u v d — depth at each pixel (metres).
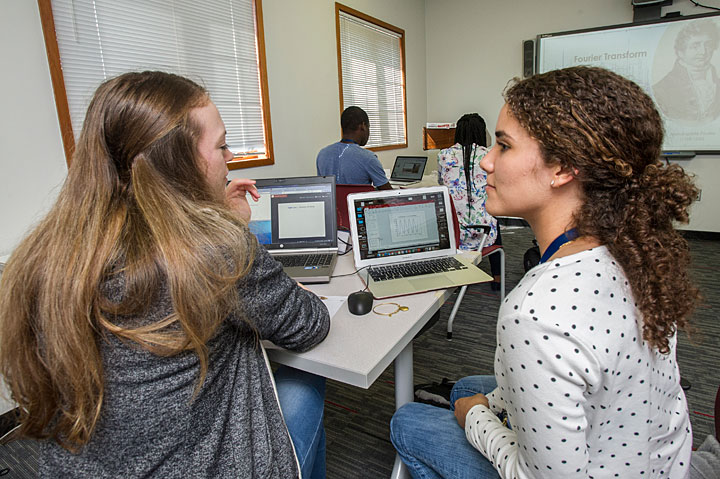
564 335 0.53
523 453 0.60
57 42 2.05
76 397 0.53
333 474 1.50
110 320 0.55
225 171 0.77
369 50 4.50
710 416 1.70
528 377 0.55
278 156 3.39
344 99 4.19
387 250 1.49
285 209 1.63
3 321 0.56
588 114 0.56
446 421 0.93
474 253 1.59
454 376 2.06
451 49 5.32
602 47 4.41
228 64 2.96
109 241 0.55
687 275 0.58
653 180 0.56
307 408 0.97
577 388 0.53
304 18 3.53
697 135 4.16
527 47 4.74
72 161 0.63
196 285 0.56
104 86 0.64
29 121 1.96
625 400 0.58
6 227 1.91
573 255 0.59
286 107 3.43
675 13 4.09
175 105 0.65
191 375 0.60
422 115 5.58
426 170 5.10
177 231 0.58
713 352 2.18
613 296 0.55
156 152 0.62
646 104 0.58
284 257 1.56
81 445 0.57
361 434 1.70
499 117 0.67
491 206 0.70
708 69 4.01
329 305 1.17
